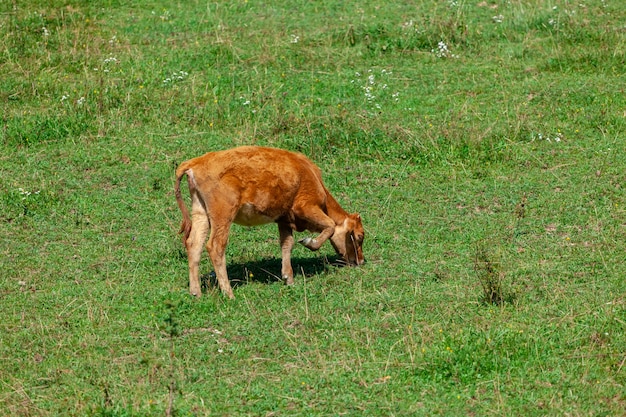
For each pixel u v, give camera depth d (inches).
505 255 706.2
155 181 849.5
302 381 530.6
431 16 1232.2
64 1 1285.7
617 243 717.9
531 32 1193.4
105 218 788.0
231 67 1107.3
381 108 999.6
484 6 1270.9
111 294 652.1
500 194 815.7
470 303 629.0
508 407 499.8
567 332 578.9
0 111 984.3
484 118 964.0
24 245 740.0
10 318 617.3
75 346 577.6
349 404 507.2
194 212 653.9
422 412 496.7
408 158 890.1
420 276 679.1
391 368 544.4
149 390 523.5
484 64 1114.1
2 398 518.0
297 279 683.4
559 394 511.2
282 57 1124.5
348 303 634.8
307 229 681.6
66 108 985.5
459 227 761.0
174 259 719.7
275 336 587.8
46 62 1101.1
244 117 977.5
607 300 623.8
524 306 620.7
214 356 564.4
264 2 1306.6
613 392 514.6
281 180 650.2
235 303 635.5
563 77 1063.6
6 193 816.3
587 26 1194.0
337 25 1225.4
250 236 766.5
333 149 904.9
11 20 1200.8
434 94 1034.7
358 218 697.6
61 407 508.4
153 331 596.4
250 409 504.7
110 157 898.7
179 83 1061.1
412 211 793.6
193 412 500.1
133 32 1210.0
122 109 992.9
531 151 892.0
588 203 789.9
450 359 544.4
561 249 713.6
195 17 1258.0
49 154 905.5
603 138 912.9
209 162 636.7
